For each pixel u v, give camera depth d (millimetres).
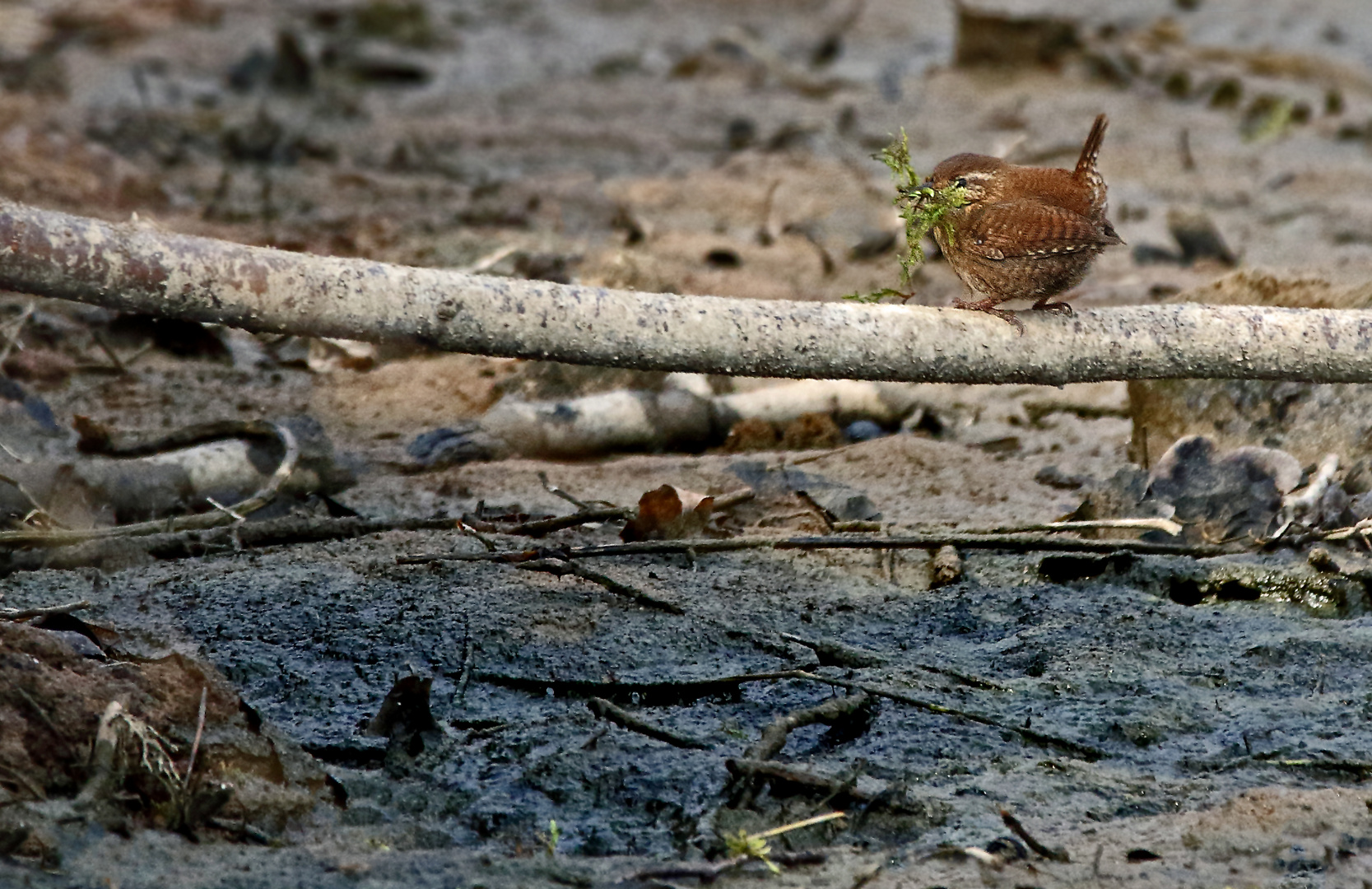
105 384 14250
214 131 24391
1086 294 17094
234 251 8250
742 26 34344
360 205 20703
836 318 9023
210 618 8992
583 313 8656
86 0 33312
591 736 7672
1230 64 29625
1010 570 10109
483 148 24484
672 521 10484
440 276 8562
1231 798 7195
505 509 11297
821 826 6891
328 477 11539
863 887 6301
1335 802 7031
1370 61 29984
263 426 11586
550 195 21469
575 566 9664
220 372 14758
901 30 33750
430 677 8234
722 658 8742
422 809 7023
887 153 9898
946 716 8031
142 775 6609
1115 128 25500
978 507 11445
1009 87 28234
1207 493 10797
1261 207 21203
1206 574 9828
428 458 12477
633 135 25266
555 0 36844
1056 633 9047
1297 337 9469
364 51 30734
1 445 11938
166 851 6262
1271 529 10492
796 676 8273
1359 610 9531
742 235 19844
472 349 8625
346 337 8477
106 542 9977
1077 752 7703
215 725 7113
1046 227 9320
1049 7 33562
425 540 10438
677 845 6797
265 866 6234
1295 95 27453
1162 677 8453
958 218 9688
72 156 21172
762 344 8883
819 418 13391
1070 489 11891
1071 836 6824
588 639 8891
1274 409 11688
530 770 7309
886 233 19266
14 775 6500
